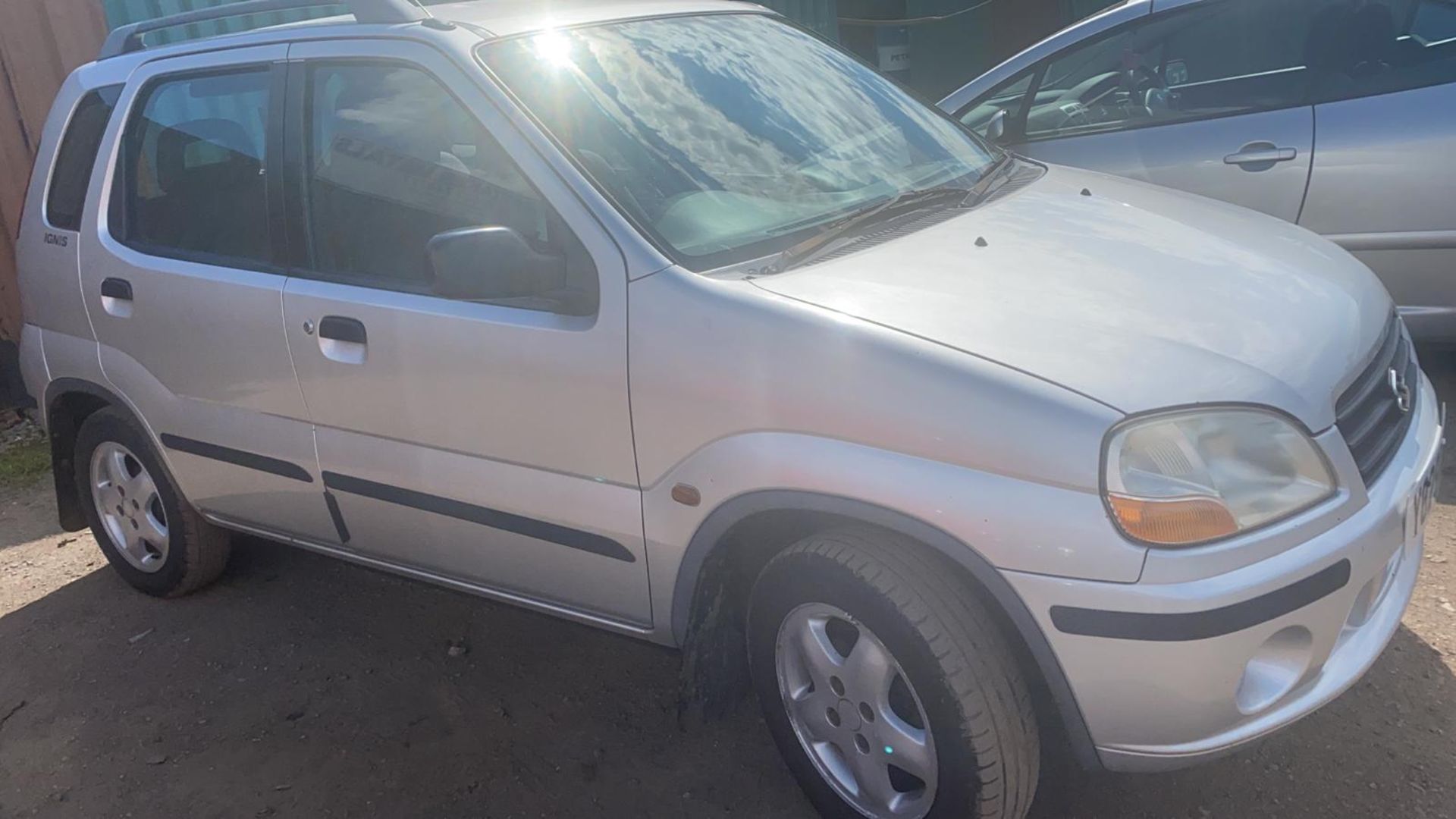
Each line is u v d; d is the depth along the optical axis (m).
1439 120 4.18
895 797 2.45
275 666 3.61
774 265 2.54
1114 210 3.01
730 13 3.53
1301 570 2.07
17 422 6.35
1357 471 2.22
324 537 3.42
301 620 3.88
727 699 2.79
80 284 3.70
